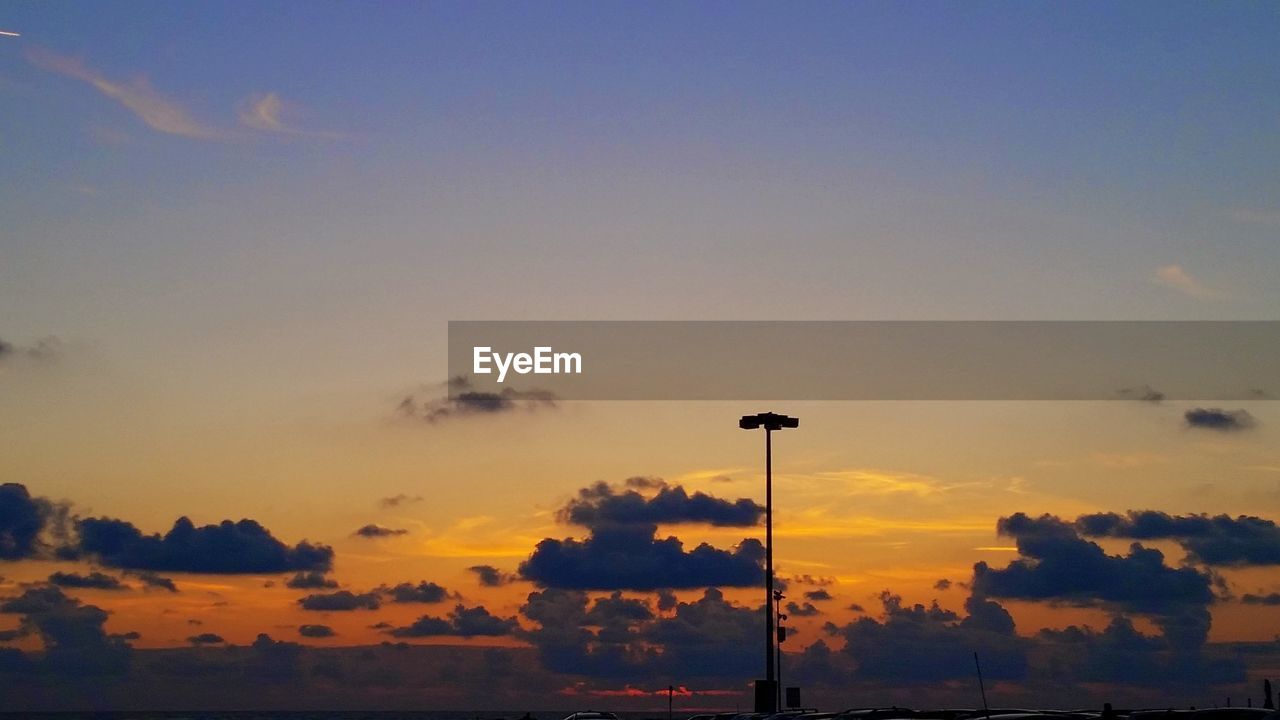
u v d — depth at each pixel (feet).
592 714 185.37
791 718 164.25
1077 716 134.00
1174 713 124.88
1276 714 118.93
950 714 156.35
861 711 159.84
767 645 221.25
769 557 226.38
